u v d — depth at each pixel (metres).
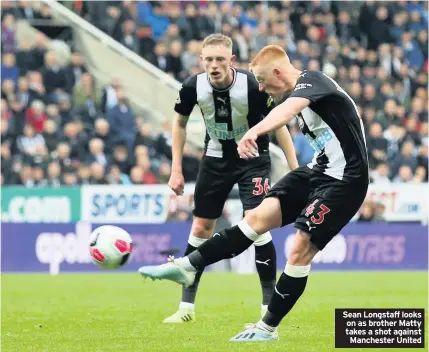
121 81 43.88
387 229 36.06
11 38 43.66
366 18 49.16
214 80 16.80
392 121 45.06
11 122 39.03
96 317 19.20
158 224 34.97
